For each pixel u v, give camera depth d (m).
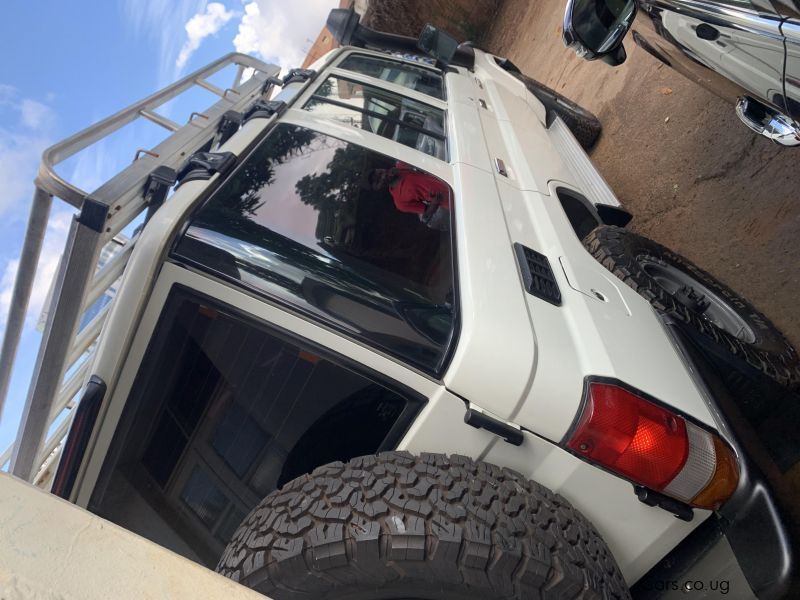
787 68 1.61
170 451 1.57
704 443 1.36
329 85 2.69
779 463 1.80
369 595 1.27
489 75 3.74
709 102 3.35
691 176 3.23
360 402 1.46
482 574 1.20
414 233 1.72
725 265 2.74
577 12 2.38
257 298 1.42
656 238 3.26
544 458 1.38
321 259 1.54
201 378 1.51
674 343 1.75
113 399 1.48
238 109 2.42
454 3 9.99
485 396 1.35
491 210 1.91
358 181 1.89
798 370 1.99
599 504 1.39
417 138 2.36
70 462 1.48
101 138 1.79
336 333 1.41
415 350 1.40
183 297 1.43
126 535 0.61
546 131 3.29
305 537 1.26
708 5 1.77
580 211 2.49
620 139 4.10
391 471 1.32
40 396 1.51
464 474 1.32
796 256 2.43
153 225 1.44
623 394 1.35
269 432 1.55
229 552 1.38
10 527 0.57
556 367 1.37
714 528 1.41
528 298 1.55
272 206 1.66
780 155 2.71
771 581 1.28
